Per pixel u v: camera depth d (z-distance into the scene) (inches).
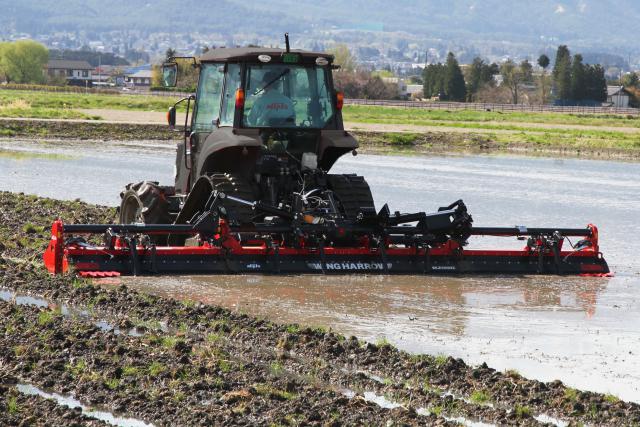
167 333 979.3
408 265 1325.0
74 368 850.8
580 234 1395.2
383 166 3405.5
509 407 787.4
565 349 964.6
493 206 2261.3
